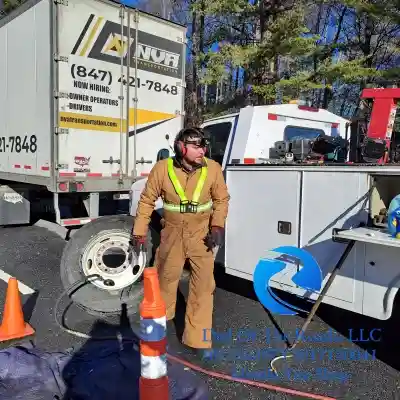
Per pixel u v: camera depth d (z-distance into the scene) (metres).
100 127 5.65
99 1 5.48
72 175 5.43
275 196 3.48
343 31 17.33
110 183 5.80
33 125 5.69
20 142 6.06
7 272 5.28
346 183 2.99
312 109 4.93
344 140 4.20
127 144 5.95
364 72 12.94
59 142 5.29
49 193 7.87
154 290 2.05
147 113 6.18
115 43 5.70
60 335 3.47
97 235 3.85
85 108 5.48
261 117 4.48
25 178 6.00
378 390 2.73
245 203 3.75
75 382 2.73
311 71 14.53
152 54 6.16
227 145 4.60
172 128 6.51
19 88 5.96
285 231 3.42
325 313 3.96
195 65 16.61
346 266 3.01
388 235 2.56
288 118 4.70
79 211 6.07
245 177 3.73
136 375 2.82
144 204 3.14
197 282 3.15
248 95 15.17
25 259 5.86
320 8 16.72
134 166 6.07
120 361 3.00
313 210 3.21
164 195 3.08
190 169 3.00
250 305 4.19
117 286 3.94
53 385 2.70
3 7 16.66
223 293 4.54
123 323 3.72
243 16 14.75
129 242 3.95
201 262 3.11
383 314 2.83
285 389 2.70
